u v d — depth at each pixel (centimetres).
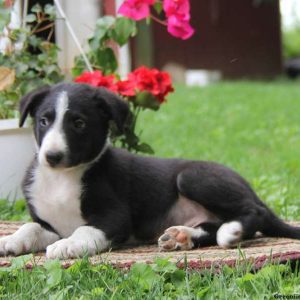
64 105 474
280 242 501
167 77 656
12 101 661
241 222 496
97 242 472
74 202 493
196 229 498
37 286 407
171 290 405
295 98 1766
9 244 473
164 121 1409
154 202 518
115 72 707
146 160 530
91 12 819
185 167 521
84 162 487
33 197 502
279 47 2486
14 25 706
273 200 700
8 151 643
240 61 2456
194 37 2395
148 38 2327
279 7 2469
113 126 511
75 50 771
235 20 2436
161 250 484
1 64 665
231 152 1071
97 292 392
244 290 395
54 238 501
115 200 499
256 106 1623
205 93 1867
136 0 657
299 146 1135
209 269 427
